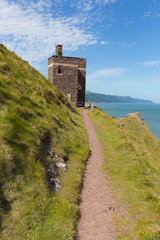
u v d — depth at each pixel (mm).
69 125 18719
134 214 8805
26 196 7492
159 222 8328
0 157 7629
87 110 42688
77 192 10016
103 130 24484
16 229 6277
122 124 45781
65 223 7539
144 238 7176
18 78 16203
